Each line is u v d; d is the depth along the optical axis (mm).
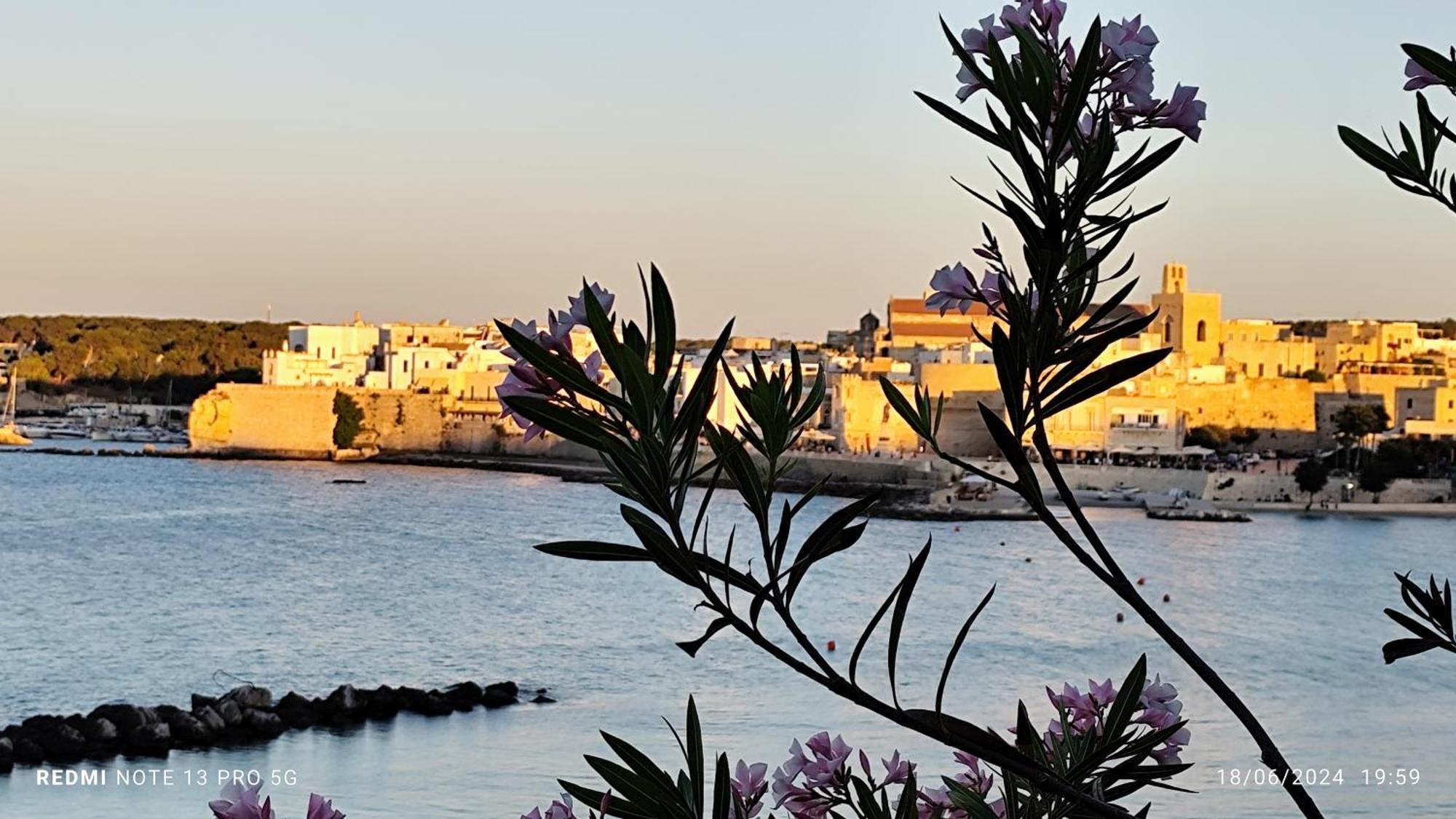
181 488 172125
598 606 81500
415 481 187625
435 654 66250
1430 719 49781
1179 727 5617
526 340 4191
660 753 44906
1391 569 101875
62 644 68438
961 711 51094
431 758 44938
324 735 48656
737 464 4457
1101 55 4379
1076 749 5812
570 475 188625
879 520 138125
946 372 165500
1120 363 4488
